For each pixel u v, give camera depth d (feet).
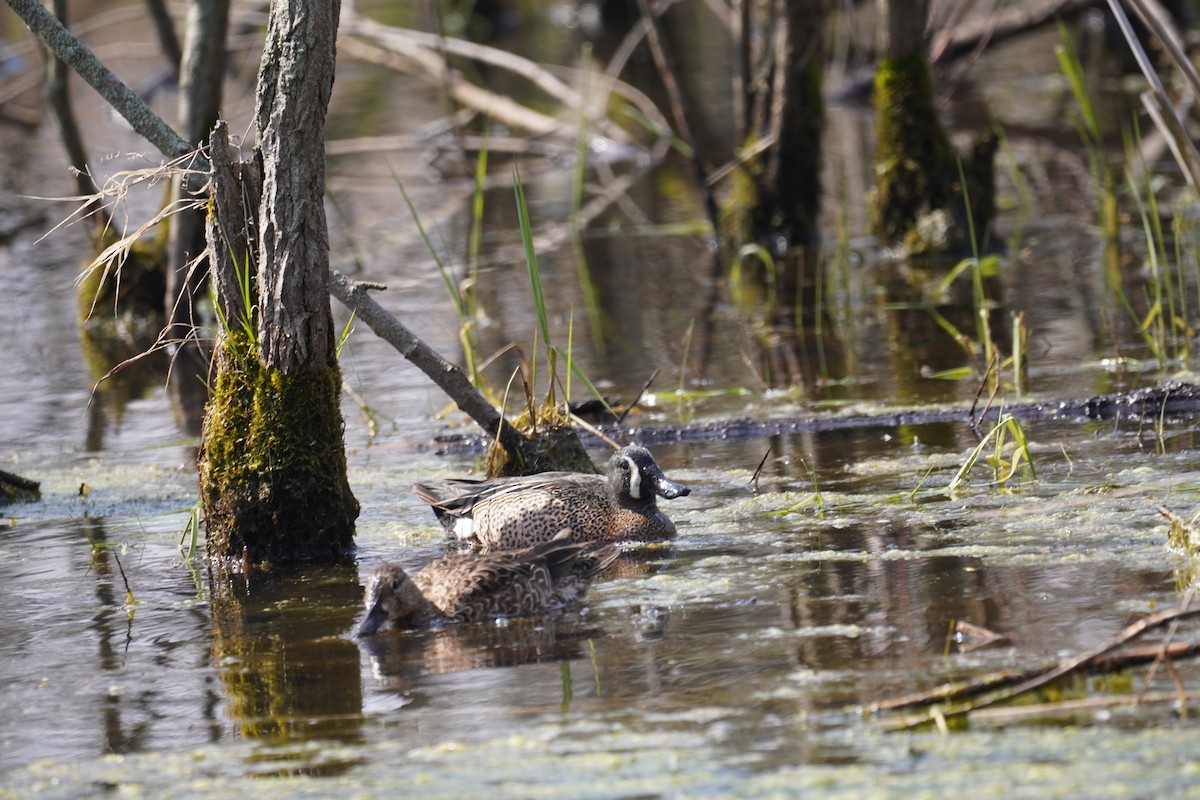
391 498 43.57
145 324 72.23
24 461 49.62
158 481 46.29
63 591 35.45
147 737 26.08
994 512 37.19
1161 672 25.70
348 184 104.63
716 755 23.71
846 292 70.03
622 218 92.12
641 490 38.04
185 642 31.30
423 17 155.22
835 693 25.94
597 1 159.33
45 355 67.67
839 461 44.01
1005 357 56.03
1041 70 129.70
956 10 121.80
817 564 34.17
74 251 88.79
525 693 27.07
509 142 110.93
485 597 31.94
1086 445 43.19
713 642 29.09
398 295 74.18
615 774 23.25
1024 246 78.43
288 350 37.04
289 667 29.32
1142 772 21.98
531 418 43.55
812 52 80.74
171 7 113.09
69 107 72.33
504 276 78.33
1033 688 25.00
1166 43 36.99
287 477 37.17
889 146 78.74
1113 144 101.35
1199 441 42.39
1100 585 30.73
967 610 29.81
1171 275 68.49
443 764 24.04
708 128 116.47
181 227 65.67
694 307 70.18
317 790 23.38
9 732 26.61
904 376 54.65
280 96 35.86
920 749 23.40
